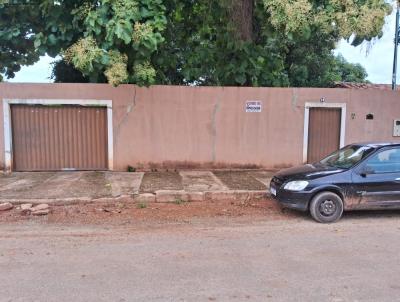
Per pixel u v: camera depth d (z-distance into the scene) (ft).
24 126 37.63
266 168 40.45
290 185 24.30
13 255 17.56
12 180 33.76
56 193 28.91
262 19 40.93
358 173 24.03
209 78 43.57
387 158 24.63
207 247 18.81
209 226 22.66
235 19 38.50
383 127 41.68
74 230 21.63
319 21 33.58
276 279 15.03
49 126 37.91
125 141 38.52
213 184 32.45
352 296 13.60
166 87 38.47
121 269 15.96
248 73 40.70
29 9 37.68
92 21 33.19
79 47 33.09
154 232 21.38
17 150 37.86
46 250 18.26
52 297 13.44
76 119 38.17
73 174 36.78
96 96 37.78
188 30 44.83
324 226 22.81
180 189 30.27
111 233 21.13
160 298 13.41
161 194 28.48
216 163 39.91
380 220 24.29
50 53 37.63
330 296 13.60
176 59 42.93
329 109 41.04
